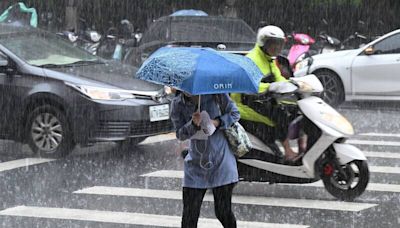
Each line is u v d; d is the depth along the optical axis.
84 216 13.53
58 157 18.34
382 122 25.00
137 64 27.16
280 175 14.55
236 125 10.81
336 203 14.36
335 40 36.19
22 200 14.57
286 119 14.28
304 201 14.55
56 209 13.97
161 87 18.77
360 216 13.46
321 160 14.21
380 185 15.91
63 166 17.59
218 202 10.90
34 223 13.08
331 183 14.32
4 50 18.84
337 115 14.25
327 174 14.27
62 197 14.82
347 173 14.16
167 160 18.42
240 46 26.16
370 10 46.19
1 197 14.77
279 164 14.41
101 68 19.23
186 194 10.84
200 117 10.34
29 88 18.36
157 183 16.02
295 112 14.31
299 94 14.28
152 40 27.42
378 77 27.25
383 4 46.19
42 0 44.16
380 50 27.30
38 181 16.09
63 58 19.58
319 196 14.94
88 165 17.75
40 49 19.55
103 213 13.73
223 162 10.70
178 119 10.65
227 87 9.90
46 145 18.44
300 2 46.41
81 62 19.47
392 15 46.28
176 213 13.74
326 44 35.47
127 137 18.02
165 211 13.88
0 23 20.81
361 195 14.91
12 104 18.56
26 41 19.61
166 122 18.72
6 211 13.80
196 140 10.60
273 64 14.67
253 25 46.75
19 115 18.53
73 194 15.05
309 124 14.11
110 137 17.94
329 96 27.92
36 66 18.67
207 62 9.95
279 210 13.91
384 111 27.61
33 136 18.52
